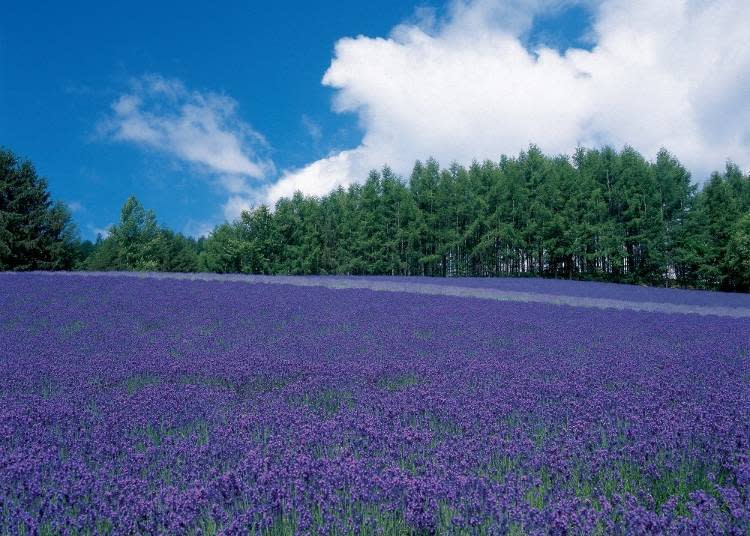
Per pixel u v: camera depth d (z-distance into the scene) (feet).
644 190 166.61
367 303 54.70
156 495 11.67
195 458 13.96
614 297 86.33
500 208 180.24
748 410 18.16
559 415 18.34
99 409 19.04
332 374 24.45
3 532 10.35
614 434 16.06
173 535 10.22
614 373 25.61
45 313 42.63
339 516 11.37
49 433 16.15
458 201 187.32
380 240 183.11
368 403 19.74
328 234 203.10
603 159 182.50
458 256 187.52
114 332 36.17
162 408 18.72
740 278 155.74
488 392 21.24
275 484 12.18
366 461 13.73
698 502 11.48
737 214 164.14
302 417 17.48
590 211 165.89
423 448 14.94
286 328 39.29
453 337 36.94
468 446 14.79
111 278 69.21
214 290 60.34
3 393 21.43
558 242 172.35
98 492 12.03
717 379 24.47
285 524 11.10
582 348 33.86
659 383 23.04
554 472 13.21
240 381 23.36
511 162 202.90
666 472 13.44
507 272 189.16
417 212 183.62
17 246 156.56
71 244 168.45
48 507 11.35
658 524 10.16
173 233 243.40
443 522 11.12
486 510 11.18
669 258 161.48
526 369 26.63
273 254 190.29
